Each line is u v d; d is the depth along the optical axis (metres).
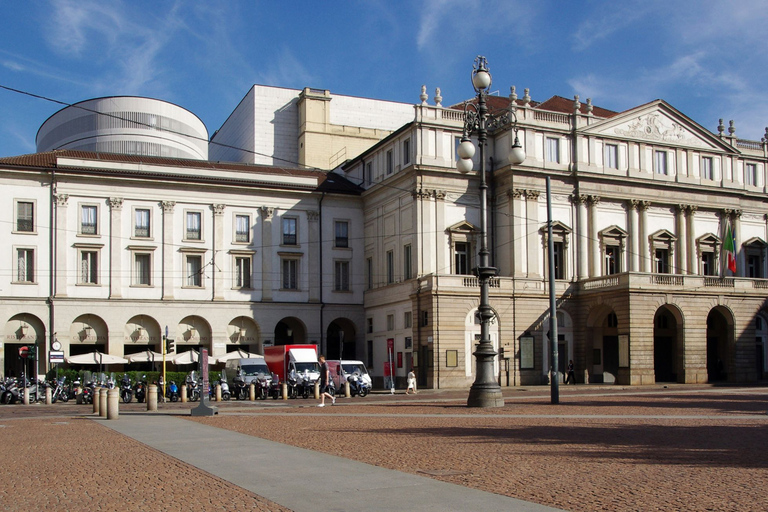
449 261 63.12
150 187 65.75
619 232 66.56
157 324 64.94
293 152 89.50
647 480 14.34
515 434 22.16
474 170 64.44
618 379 59.31
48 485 15.11
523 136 64.06
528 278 62.34
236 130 98.44
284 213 69.50
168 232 65.81
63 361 55.50
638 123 68.56
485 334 33.66
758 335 69.38
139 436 23.84
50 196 62.91
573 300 64.19
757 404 35.03
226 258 67.38
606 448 18.84
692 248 69.44
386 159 68.25
